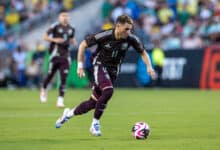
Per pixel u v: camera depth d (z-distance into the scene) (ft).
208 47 235.81
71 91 232.73
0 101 176.45
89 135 93.04
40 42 287.69
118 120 118.52
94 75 90.12
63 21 158.40
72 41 159.33
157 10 288.30
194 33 264.52
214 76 233.14
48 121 115.65
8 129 101.30
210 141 85.10
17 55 272.92
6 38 302.25
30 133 95.50
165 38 271.69
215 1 280.10
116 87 255.91
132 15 286.87
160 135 92.94
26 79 270.87
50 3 315.99
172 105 160.25
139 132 87.61
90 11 304.71
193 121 116.16
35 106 156.35
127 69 253.85
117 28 87.81
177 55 243.60
